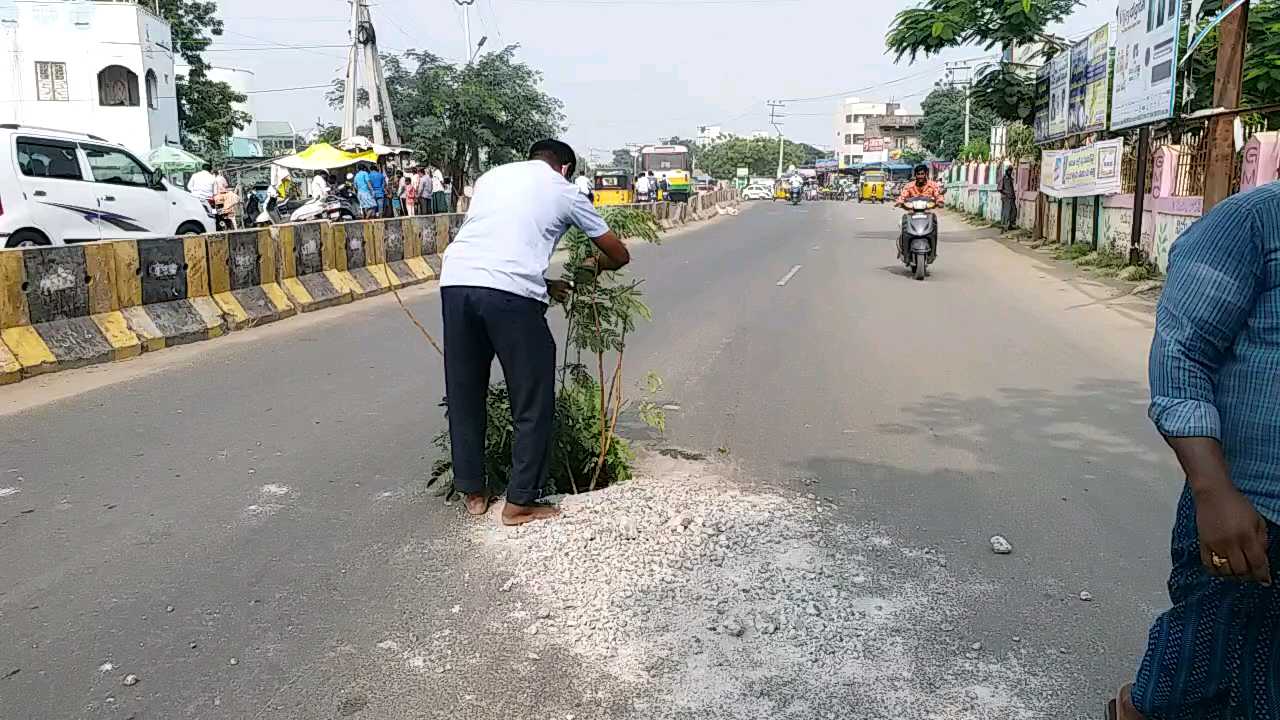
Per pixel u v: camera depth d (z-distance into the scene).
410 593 3.77
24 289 7.69
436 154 38.41
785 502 4.66
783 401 6.83
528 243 4.13
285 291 11.08
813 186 87.38
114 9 34.16
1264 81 14.16
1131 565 4.01
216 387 7.27
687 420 6.30
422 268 14.76
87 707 3.02
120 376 7.65
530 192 4.17
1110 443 5.75
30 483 5.04
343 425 6.17
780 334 9.69
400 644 3.40
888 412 6.53
